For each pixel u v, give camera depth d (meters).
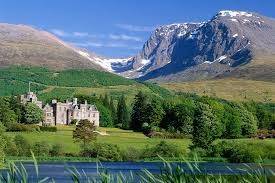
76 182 14.55
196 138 178.62
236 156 151.25
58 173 101.31
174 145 158.38
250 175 15.11
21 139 151.12
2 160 92.94
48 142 174.62
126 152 160.12
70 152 164.12
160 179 14.48
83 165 131.88
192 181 14.38
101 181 14.27
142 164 137.12
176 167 14.59
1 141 136.75
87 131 181.00
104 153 157.38
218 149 163.25
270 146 156.00
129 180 14.49
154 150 158.12
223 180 14.88
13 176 13.85
